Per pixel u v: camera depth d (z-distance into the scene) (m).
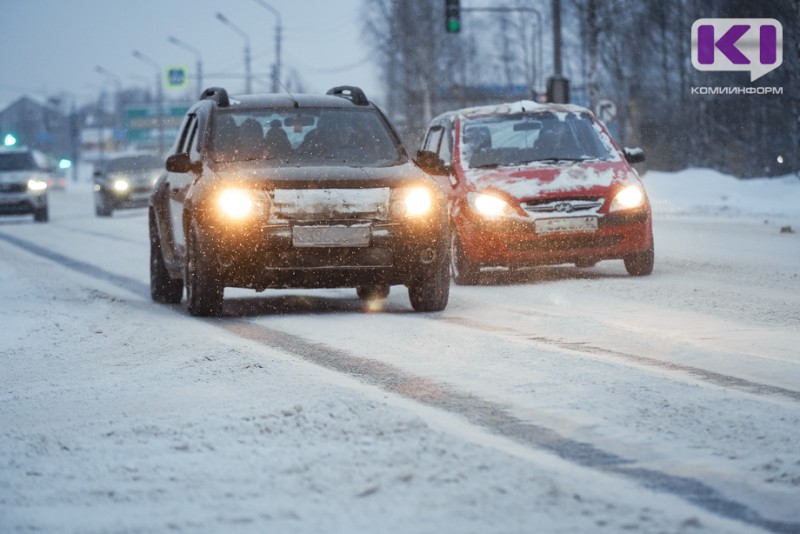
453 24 58.19
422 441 8.62
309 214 17.00
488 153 23.38
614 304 17.92
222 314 17.97
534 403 10.15
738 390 10.69
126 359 13.48
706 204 50.19
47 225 54.50
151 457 8.54
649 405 9.91
